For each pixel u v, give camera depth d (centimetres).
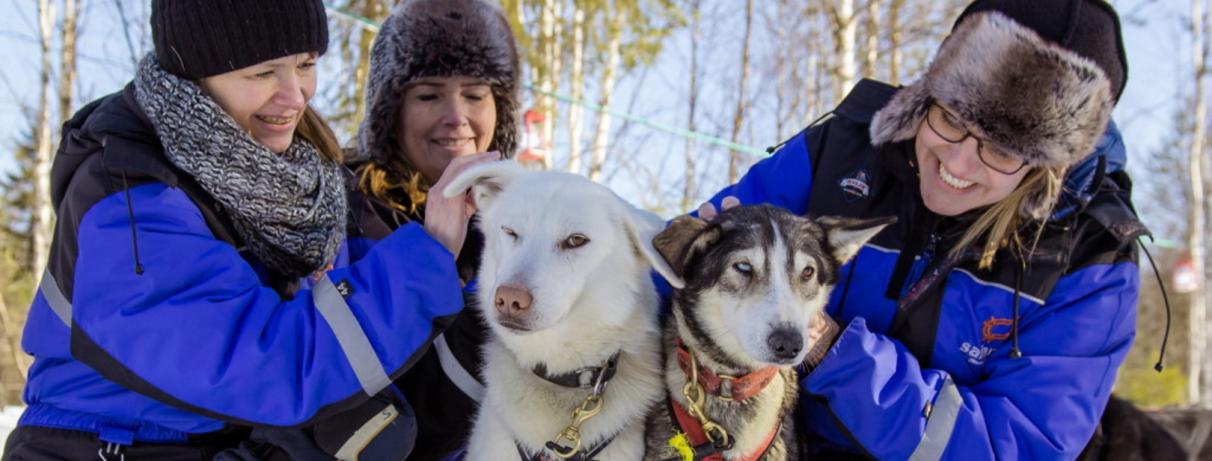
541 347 254
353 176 336
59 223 231
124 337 214
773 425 263
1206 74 1541
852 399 261
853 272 288
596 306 252
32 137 1318
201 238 227
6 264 1307
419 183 361
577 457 252
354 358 224
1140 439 300
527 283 235
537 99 1168
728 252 256
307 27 248
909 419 259
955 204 270
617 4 1239
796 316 244
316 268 264
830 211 300
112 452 234
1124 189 292
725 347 258
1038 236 266
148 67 239
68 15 1089
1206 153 1564
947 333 279
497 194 269
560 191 255
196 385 215
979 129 252
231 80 241
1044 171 260
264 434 241
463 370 284
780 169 320
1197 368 1689
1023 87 245
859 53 1261
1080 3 254
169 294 217
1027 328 276
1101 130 256
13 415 434
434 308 232
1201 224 1574
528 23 1228
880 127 282
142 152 226
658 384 265
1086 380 269
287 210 249
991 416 265
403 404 253
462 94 369
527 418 255
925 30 1158
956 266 277
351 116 1062
